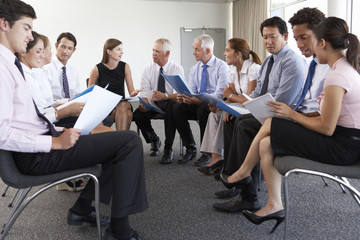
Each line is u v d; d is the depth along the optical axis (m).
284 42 2.29
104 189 1.62
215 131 2.69
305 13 1.97
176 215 1.93
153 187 2.43
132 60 9.43
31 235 1.73
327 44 1.44
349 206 1.99
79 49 8.95
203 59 3.11
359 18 6.00
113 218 1.47
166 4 9.53
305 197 2.15
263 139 1.63
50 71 2.85
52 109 1.97
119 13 9.15
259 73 2.53
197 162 2.93
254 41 8.84
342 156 1.42
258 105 1.61
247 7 9.08
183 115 3.04
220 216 1.90
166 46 3.28
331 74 1.41
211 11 9.98
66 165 1.38
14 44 1.30
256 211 1.80
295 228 1.73
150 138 3.39
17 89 1.31
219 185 2.44
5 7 1.24
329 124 1.40
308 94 2.11
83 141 1.39
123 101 3.16
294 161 1.45
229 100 2.69
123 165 1.41
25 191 1.64
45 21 8.59
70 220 1.75
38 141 1.29
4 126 1.22
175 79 2.57
